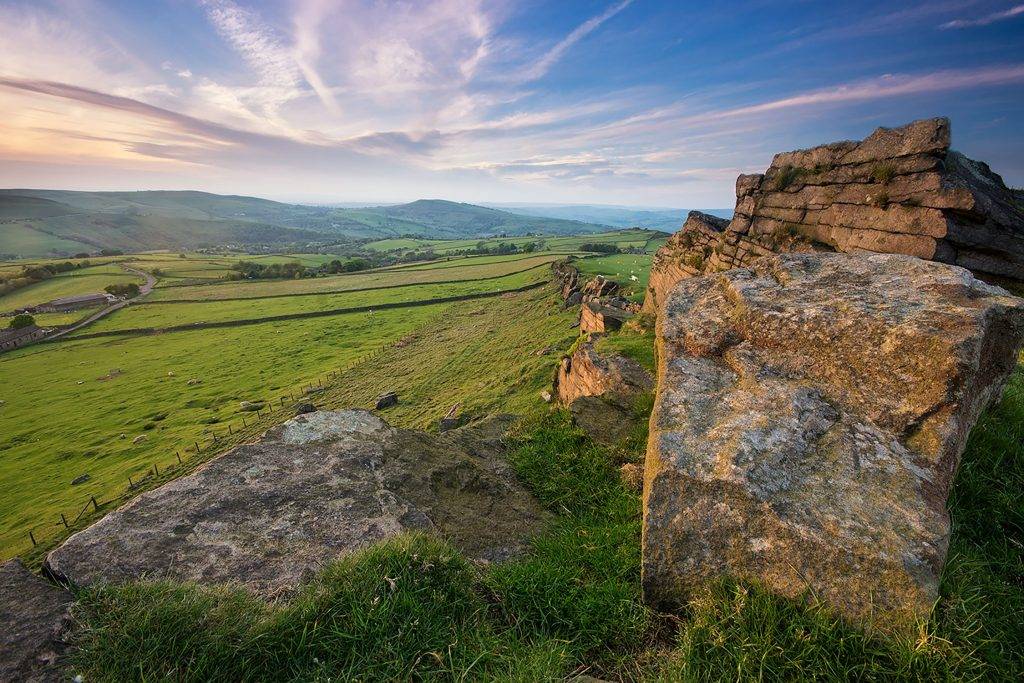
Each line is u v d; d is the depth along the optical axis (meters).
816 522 4.14
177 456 51.62
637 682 3.76
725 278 7.16
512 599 4.40
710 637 3.76
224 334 109.50
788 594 3.96
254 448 6.63
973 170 14.04
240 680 3.35
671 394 5.76
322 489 5.88
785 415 5.10
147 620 3.47
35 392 81.44
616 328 32.34
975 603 3.80
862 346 5.29
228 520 5.12
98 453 56.06
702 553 4.37
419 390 56.22
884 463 4.50
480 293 118.44
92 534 4.66
